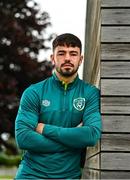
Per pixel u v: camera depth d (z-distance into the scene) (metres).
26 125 3.92
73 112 3.99
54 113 3.98
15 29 23.80
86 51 7.79
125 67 4.11
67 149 3.91
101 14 4.17
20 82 24.41
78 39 4.06
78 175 3.96
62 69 4.00
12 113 23.00
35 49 24.81
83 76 8.61
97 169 4.28
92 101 4.03
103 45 4.14
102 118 4.05
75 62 4.02
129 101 4.07
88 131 3.88
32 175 3.92
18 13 25.47
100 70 4.13
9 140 25.56
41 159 3.91
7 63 23.98
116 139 4.02
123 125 4.04
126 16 4.16
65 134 3.86
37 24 25.42
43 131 3.90
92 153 5.14
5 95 22.66
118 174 3.99
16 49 23.83
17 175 4.02
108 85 4.09
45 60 24.73
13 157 37.75
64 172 3.90
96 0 5.08
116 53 4.13
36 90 4.02
